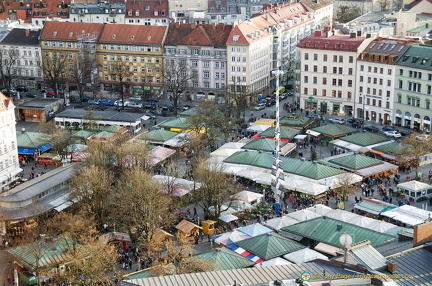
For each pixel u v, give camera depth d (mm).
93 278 153250
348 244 108500
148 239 174250
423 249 110250
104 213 196125
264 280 102688
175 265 151625
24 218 194500
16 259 166500
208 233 188250
